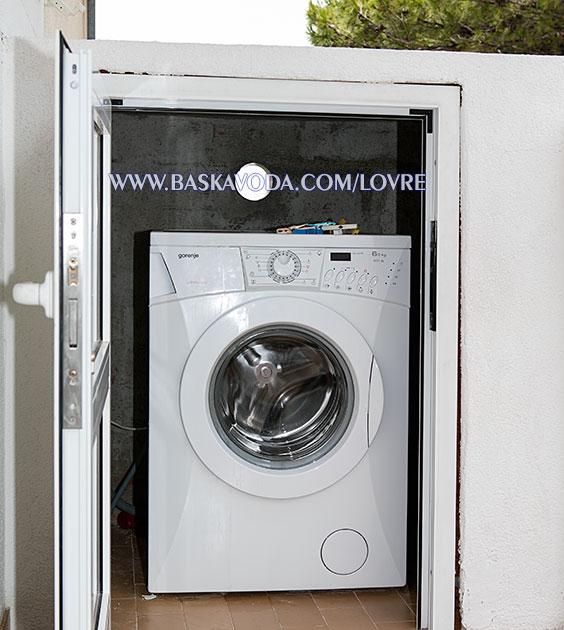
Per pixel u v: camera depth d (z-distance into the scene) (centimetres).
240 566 238
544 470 225
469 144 217
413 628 226
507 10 457
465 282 219
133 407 319
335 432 242
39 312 206
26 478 208
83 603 138
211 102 212
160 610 234
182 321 233
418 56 214
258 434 242
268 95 210
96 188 175
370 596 248
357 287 239
